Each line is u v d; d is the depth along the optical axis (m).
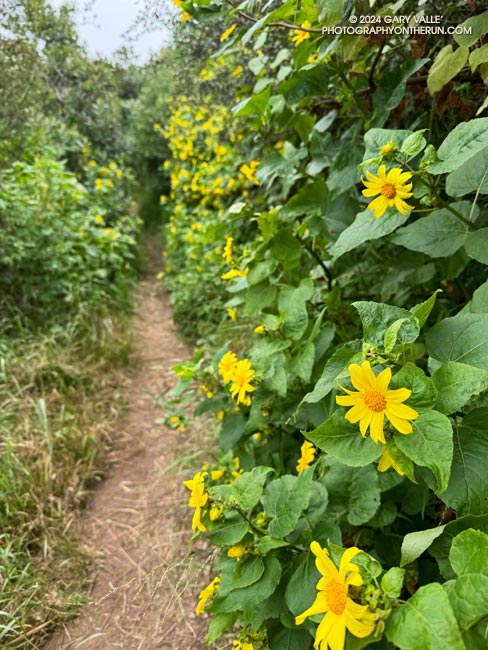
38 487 2.40
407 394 0.77
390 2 1.49
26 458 2.54
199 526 1.12
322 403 1.53
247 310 1.80
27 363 3.25
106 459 2.92
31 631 1.78
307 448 1.42
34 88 4.29
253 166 2.79
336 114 1.77
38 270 3.92
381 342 0.88
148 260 7.47
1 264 3.76
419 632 0.63
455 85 1.53
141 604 1.93
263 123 1.99
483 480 0.85
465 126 0.98
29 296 3.79
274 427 1.76
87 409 3.15
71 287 4.04
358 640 0.69
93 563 2.17
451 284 1.57
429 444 0.77
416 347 1.19
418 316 0.90
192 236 5.05
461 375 0.82
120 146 8.77
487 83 1.26
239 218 1.88
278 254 1.71
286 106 1.95
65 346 3.65
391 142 1.05
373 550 1.29
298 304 1.55
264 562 1.10
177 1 1.67
